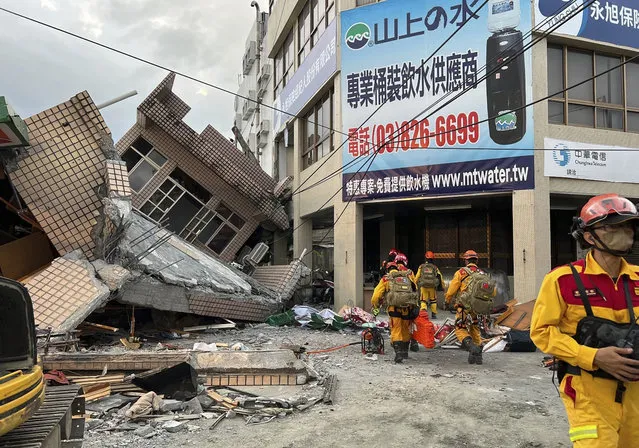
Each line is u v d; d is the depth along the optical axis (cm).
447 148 1212
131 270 935
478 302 714
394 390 570
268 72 2427
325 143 1529
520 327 885
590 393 226
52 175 967
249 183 1691
